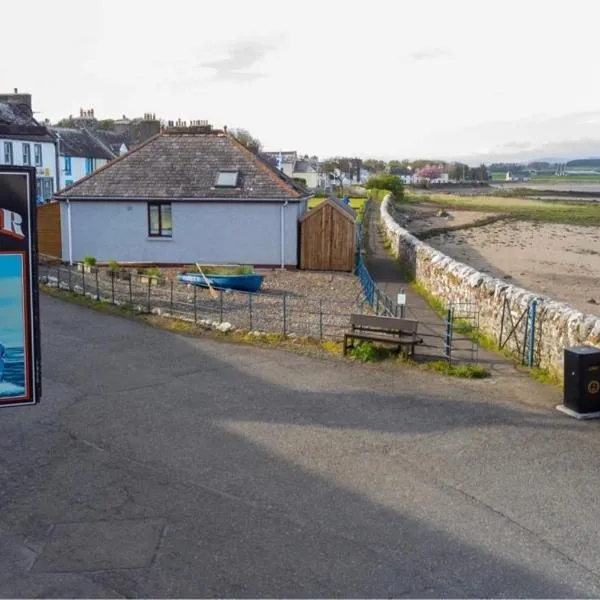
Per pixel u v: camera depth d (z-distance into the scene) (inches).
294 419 464.4
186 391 520.7
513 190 6092.5
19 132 1739.7
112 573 284.8
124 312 780.6
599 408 473.4
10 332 380.2
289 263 1122.0
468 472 385.7
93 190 1114.1
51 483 366.9
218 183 1109.1
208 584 277.6
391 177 3782.0
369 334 618.8
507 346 633.6
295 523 327.6
